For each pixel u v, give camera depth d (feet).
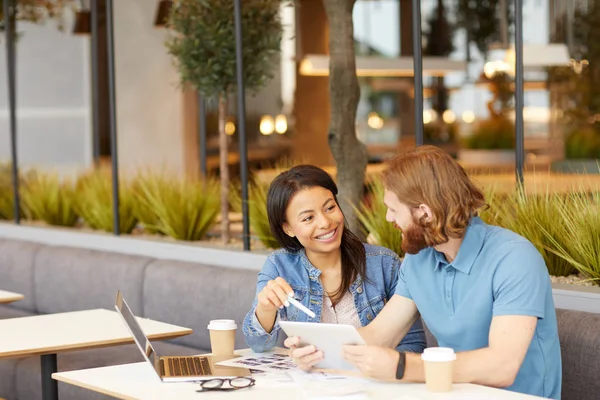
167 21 19.60
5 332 12.69
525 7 36.94
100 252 19.06
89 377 9.80
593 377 10.70
